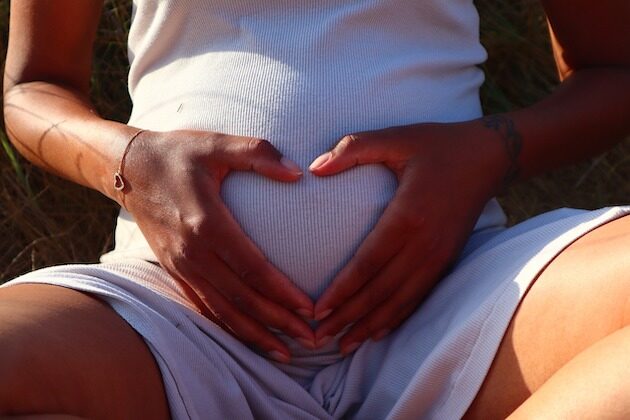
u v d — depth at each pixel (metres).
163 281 1.12
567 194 1.99
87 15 1.33
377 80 1.14
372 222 1.08
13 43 1.34
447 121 1.19
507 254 1.06
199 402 1.02
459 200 1.09
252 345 1.11
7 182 1.81
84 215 1.83
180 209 1.06
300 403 1.09
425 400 1.02
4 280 1.79
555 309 0.94
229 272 1.05
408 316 1.12
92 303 1.00
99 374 0.92
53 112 1.25
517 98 2.03
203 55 1.17
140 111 1.22
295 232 1.08
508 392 0.96
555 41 1.37
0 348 0.85
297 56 1.13
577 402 0.76
